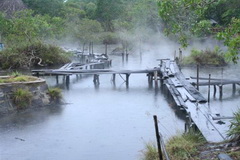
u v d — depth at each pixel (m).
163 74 16.88
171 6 7.30
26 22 27.14
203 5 7.32
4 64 23.83
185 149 7.27
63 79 18.45
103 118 11.61
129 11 47.50
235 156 6.77
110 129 10.42
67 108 12.88
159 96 15.07
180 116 11.72
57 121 11.20
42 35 29.12
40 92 13.05
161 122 11.06
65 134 9.97
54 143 9.27
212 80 16.59
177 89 14.11
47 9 45.84
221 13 26.58
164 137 8.80
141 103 13.77
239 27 6.76
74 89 16.66
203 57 25.02
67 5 53.56
